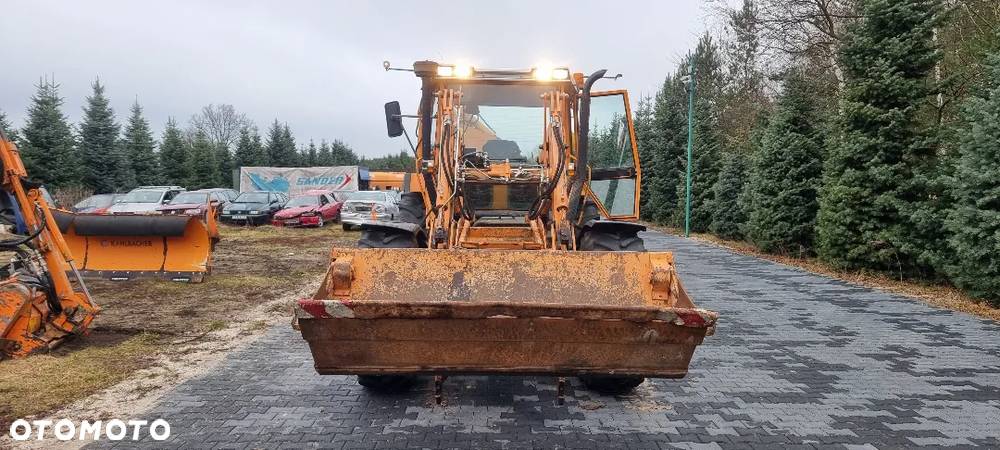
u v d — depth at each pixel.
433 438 4.44
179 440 4.36
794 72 16.19
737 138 23.27
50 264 6.38
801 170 14.70
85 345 6.70
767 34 20.86
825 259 12.90
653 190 28.31
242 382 5.61
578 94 6.90
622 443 4.40
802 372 6.13
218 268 12.93
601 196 7.84
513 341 3.80
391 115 7.06
